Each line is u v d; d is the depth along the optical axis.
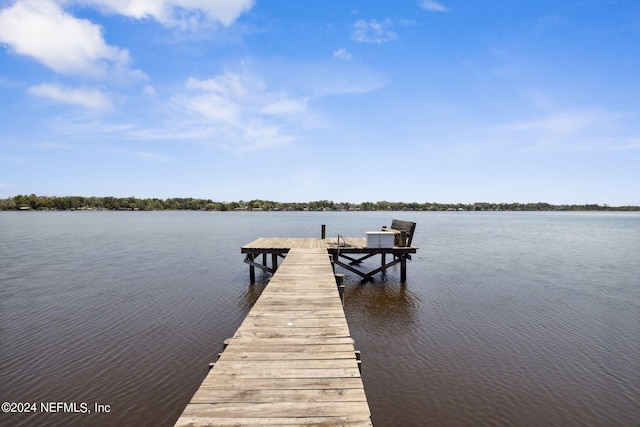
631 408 6.61
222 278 17.47
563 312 12.12
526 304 13.09
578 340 9.68
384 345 9.33
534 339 9.73
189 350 8.90
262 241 18.53
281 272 11.23
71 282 16.41
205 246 30.84
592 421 6.24
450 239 38.47
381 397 6.91
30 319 11.16
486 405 6.67
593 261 23.33
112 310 12.13
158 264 21.44
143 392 6.99
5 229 51.19
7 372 7.75
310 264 12.56
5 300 13.34
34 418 6.18
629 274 18.91
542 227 64.31
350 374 4.73
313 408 3.95
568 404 6.71
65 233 44.53
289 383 4.48
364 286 16.06
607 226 69.00
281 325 6.60
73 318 11.28
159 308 12.39
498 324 10.92
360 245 16.66
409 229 17.00
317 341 5.86
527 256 25.48
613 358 8.60
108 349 8.93
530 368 8.09
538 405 6.69
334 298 8.40
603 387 7.30
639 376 7.75
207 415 3.79
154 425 6.02
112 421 6.12
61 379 7.46
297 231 48.22
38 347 9.03
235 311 12.10
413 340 9.66
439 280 17.27
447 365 8.20
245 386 4.39
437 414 6.39
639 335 10.05
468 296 14.25
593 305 12.97
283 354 5.35
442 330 10.41
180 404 6.60
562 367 8.13
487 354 8.79
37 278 17.28
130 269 19.77
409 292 14.93
